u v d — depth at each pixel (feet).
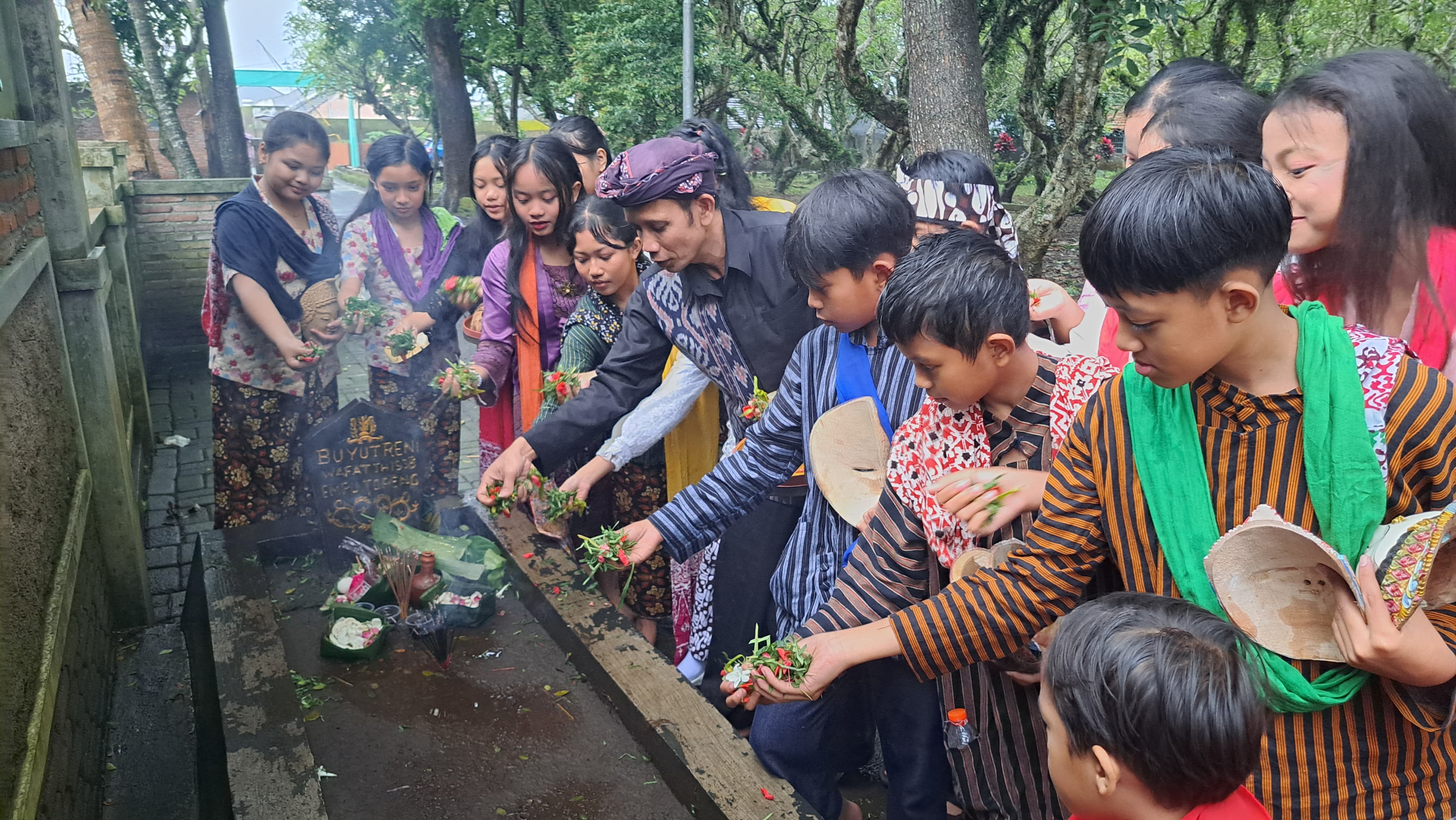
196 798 9.86
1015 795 6.52
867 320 7.09
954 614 5.54
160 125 50.11
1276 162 6.13
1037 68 36.04
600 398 10.01
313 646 8.89
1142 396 4.75
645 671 7.79
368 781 7.05
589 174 12.76
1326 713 4.51
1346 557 4.19
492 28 50.26
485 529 10.43
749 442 8.00
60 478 10.41
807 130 48.11
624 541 7.93
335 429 10.40
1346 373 4.18
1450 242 5.78
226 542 10.41
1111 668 3.73
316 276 13.01
